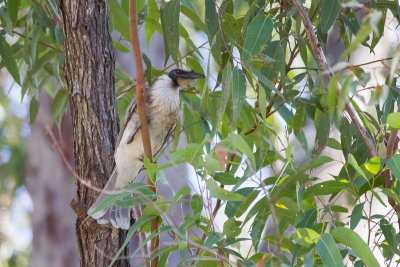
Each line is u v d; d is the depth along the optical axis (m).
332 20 7.70
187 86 10.40
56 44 10.50
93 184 8.27
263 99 7.02
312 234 6.40
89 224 8.10
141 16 9.30
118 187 8.65
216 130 6.88
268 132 9.20
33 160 14.91
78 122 8.32
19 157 14.91
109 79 8.45
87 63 8.29
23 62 11.78
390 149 7.05
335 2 7.70
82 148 8.31
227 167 8.63
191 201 7.02
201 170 6.85
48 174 14.76
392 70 5.83
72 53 8.30
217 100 10.18
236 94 6.93
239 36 8.23
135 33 7.16
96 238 8.14
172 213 10.15
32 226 14.83
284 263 6.79
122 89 10.84
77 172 8.38
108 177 8.34
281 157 7.75
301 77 8.48
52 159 14.67
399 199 7.05
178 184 12.29
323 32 8.11
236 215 7.52
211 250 6.65
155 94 9.67
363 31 5.60
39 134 14.70
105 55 8.41
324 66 7.54
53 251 14.66
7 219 15.12
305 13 7.55
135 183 7.11
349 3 5.81
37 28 9.88
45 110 14.64
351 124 8.02
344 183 7.41
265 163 7.96
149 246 8.33
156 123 9.66
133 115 9.38
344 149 8.02
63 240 14.70
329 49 10.93
